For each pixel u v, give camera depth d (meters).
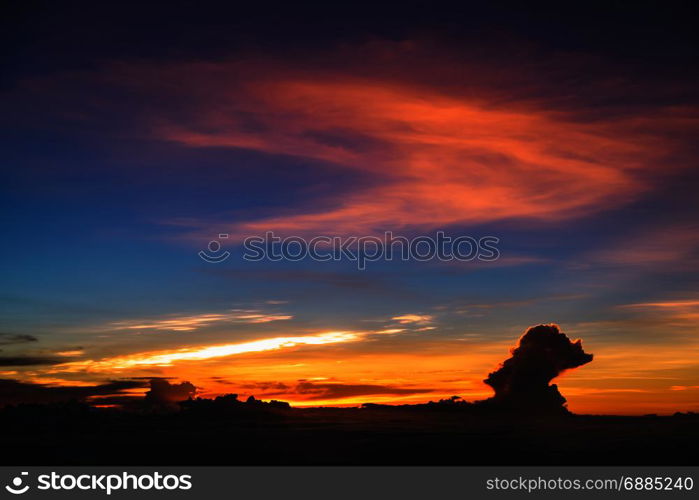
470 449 46.06
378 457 43.28
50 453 45.25
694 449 45.56
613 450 45.41
